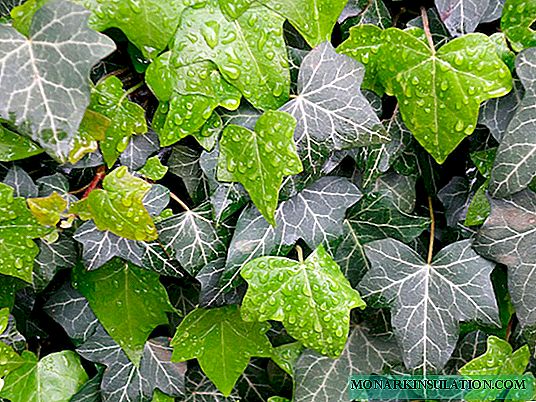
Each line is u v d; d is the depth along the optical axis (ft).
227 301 1.36
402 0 1.32
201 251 1.33
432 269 1.33
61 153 1.10
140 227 1.24
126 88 1.29
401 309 1.33
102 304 1.38
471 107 1.22
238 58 1.20
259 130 1.22
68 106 1.09
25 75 1.09
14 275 1.27
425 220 1.36
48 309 1.41
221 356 1.40
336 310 1.28
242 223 1.29
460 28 1.24
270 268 1.28
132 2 1.15
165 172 1.30
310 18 1.21
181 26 1.18
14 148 1.23
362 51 1.27
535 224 1.28
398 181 1.40
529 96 1.20
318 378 1.42
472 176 1.37
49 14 1.08
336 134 1.24
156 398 1.44
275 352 1.41
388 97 1.32
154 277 1.37
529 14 1.21
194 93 1.21
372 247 1.32
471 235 1.37
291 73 1.27
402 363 1.43
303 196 1.31
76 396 1.41
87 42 1.08
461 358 1.44
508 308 1.40
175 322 1.45
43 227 1.26
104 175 1.28
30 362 1.38
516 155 1.22
